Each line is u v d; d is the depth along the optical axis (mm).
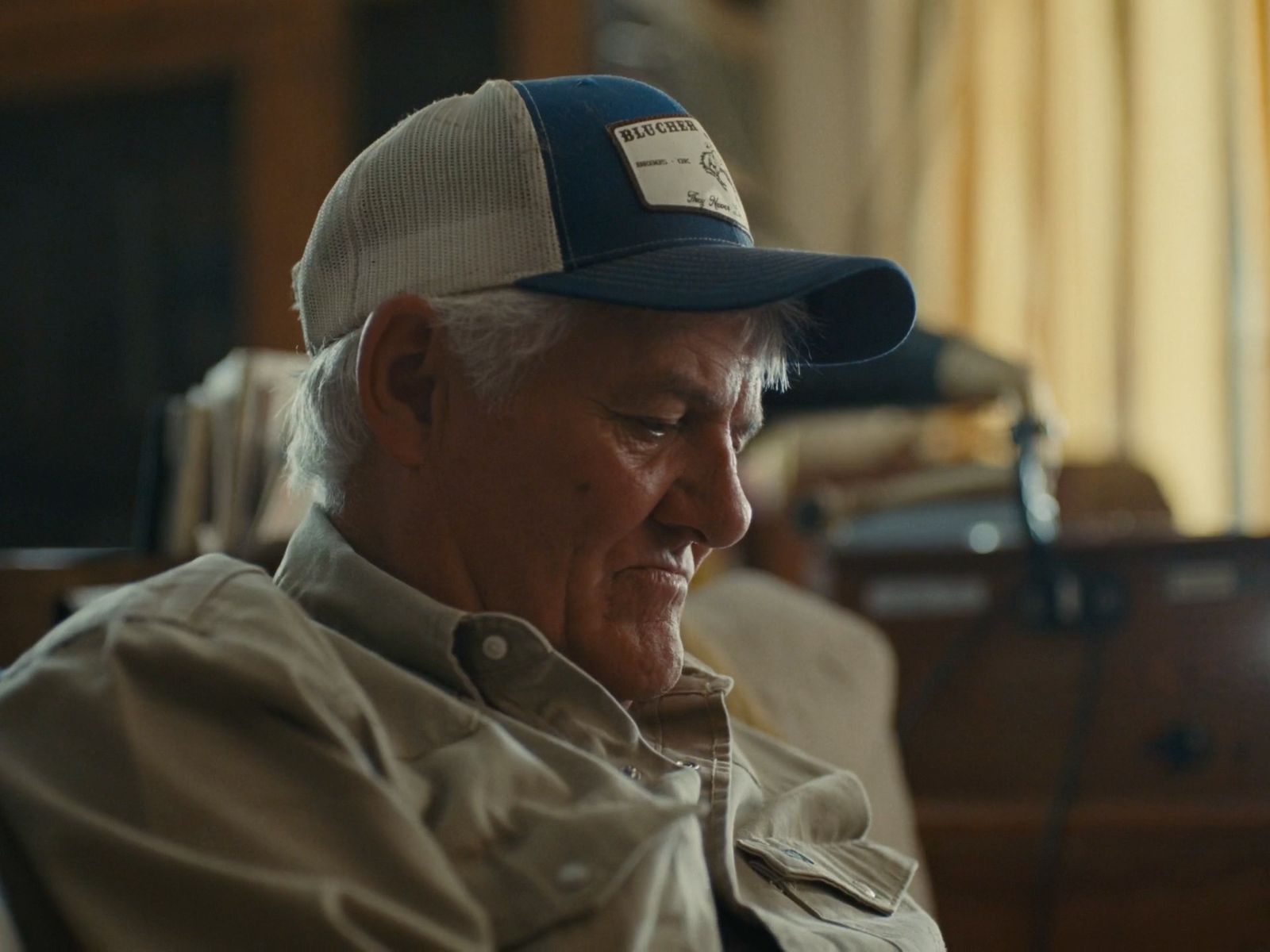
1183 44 5828
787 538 4867
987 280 6164
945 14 6305
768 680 2631
